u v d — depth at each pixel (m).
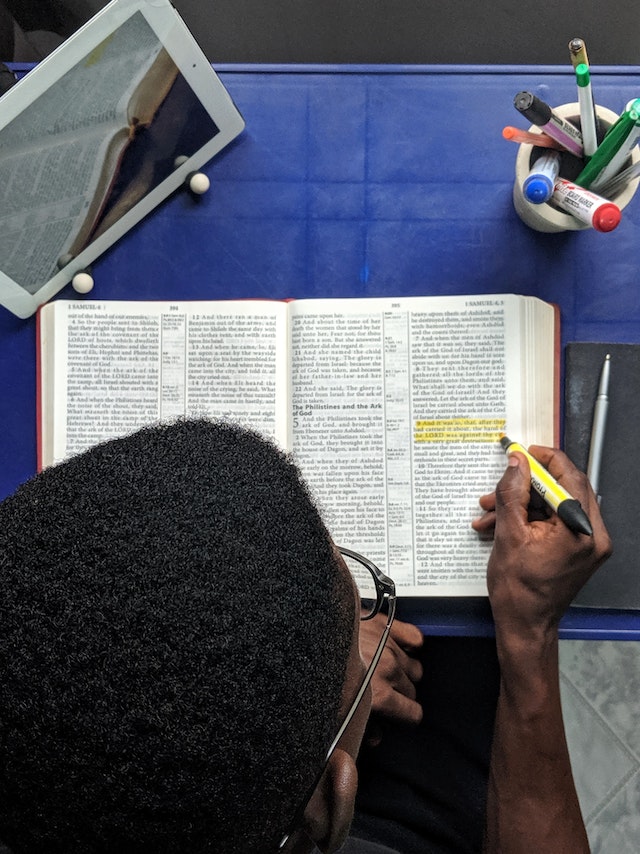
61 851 0.28
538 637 0.56
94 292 0.64
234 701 0.26
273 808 0.30
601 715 0.96
